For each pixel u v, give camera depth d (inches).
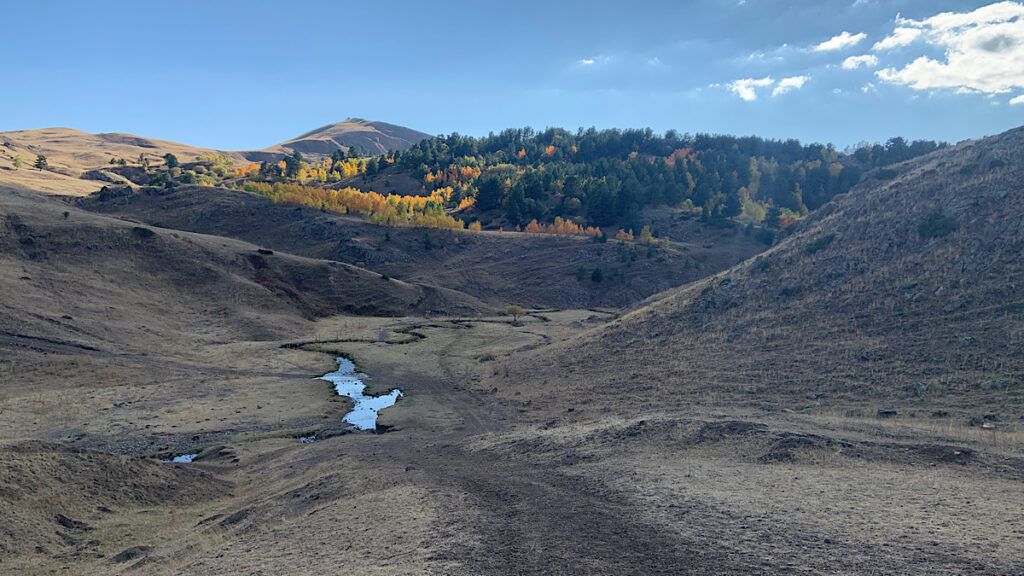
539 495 712.4
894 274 1686.8
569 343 2265.0
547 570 460.4
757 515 549.0
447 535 565.0
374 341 3152.1
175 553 687.1
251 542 664.4
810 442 836.0
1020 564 393.7
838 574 407.5
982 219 1679.4
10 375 2015.3
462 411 1695.4
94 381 2079.2
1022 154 1849.2
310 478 1039.0
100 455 1002.1
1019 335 1226.0
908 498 573.9
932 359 1272.1
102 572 665.6
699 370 1578.5
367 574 476.1
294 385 2194.9
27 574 676.1
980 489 595.2
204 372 2352.4
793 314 1733.5
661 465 812.0
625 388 1589.6
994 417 971.9
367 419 1745.8
